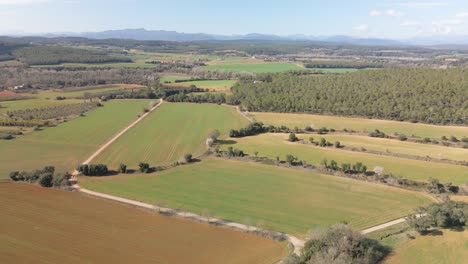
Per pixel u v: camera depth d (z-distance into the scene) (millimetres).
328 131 142125
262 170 104562
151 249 63844
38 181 92562
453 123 145750
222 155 116375
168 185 94062
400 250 63719
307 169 104375
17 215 75750
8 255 61094
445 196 83750
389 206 81750
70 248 63625
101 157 115562
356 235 61469
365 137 133250
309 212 79250
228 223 74312
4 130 143500
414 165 104750
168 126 154125
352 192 89562
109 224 72750
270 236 68938
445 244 64875
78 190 90062
